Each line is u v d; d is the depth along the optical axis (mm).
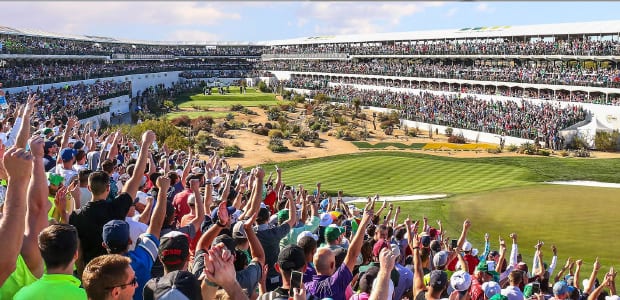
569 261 17422
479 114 74125
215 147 66375
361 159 58719
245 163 60156
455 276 8828
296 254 7586
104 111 66812
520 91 78188
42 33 88188
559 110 68625
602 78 66438
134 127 60719
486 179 48281
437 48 92875
